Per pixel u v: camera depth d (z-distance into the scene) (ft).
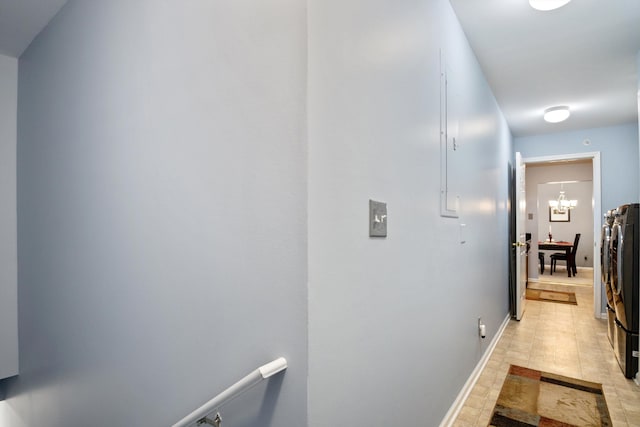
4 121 7.45
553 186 31.55
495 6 6.48
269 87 2.92
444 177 5.94
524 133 15.40
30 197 6.87
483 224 9.18
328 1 3.01
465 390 7.22
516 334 11.64
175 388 3.71
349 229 3.24
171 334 3.75
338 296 3.06
